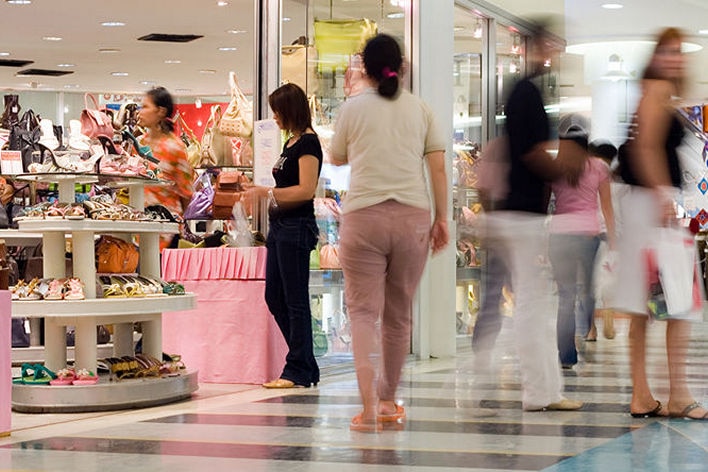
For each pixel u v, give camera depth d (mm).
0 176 8008
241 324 7867
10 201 8469
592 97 19781
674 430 5457
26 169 8398
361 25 8883
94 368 6969
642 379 5945
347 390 7363
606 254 11227
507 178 6070
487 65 11445
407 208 5430
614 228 8758
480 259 10906
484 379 7906
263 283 7793
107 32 15414
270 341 7816
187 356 8078
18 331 8883
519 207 6070
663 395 6871
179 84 20406
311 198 7152
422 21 9766
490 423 5734
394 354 5723
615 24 18781
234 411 6379
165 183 7559
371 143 5434
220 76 19484
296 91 7172
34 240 8602
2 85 20062
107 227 6824
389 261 5539
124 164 7324
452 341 9906
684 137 5828
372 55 5520
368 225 5387
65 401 6516
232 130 8789
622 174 5836
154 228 7172
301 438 5281
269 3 8109
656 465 4477
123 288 6918
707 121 19625
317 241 7750
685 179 5930
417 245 5488
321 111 8586
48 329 7062
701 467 4434
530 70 6129
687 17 18188
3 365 5520
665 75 5738
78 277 6832
